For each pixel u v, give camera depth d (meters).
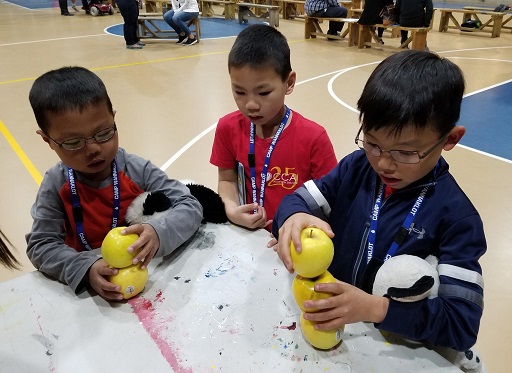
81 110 1.12
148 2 11.84
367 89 0.93
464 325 0.86
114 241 1.00
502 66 6.36
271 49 1.42
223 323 0.95
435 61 0.91
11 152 3.56
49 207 1.27
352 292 0.85
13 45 8.00
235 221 1.35
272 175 1.67
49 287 1.07
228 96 4.99
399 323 0.85
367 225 1.09
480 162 3.43
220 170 1.81
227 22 10.94
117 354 0.88
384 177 0.97
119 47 7.89
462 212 0.96
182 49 7.73
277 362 0.85
